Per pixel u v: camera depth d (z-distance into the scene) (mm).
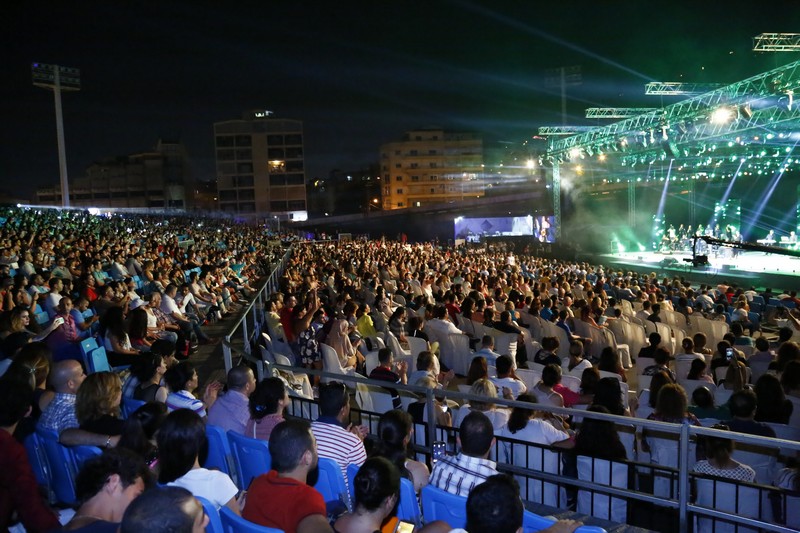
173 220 63812
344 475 4754
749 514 5078
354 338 11797
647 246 53125
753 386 8258
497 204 78750
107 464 3127
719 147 34594
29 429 5145
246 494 3947
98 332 10344
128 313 11836
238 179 98625
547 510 5234
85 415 4812
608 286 25797
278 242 48531
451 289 17656
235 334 14148
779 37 27438
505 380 8016
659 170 48031
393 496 3281
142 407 4695
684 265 38125
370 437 6617
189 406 5844
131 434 4137
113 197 101438
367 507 3238
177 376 5953
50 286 12258
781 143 32969
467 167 106500
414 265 28812
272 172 98938
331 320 11047
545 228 56188
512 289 18484
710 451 5238
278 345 11672
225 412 5598
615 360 10000
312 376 9914
